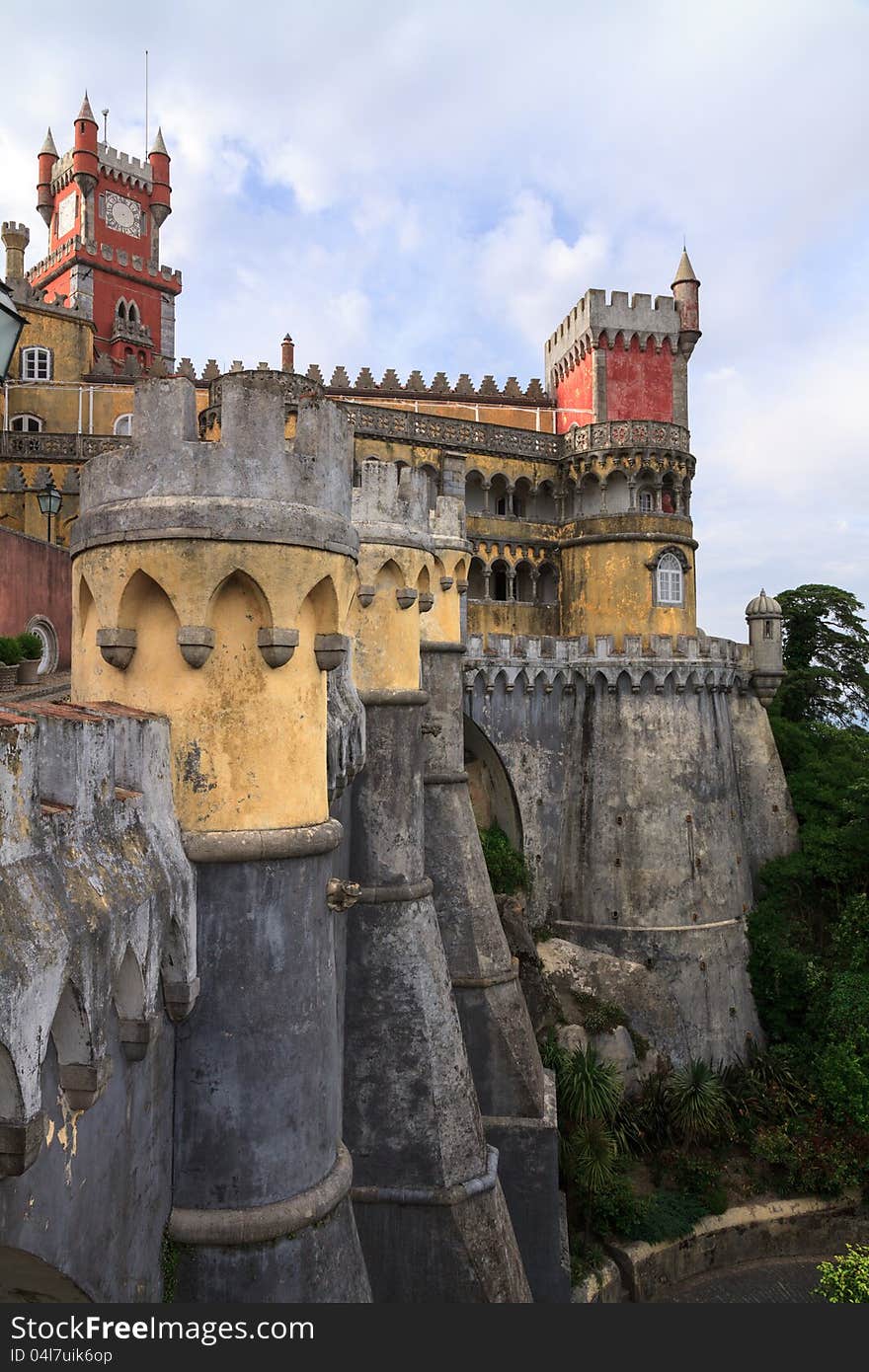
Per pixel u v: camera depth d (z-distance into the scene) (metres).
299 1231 10.55
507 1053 25.81
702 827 44.44
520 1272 19.52
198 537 10.02
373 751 19.78
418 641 21.05
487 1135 25.45
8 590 29.48
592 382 51.97
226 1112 10.30
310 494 10.87
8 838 6.95
